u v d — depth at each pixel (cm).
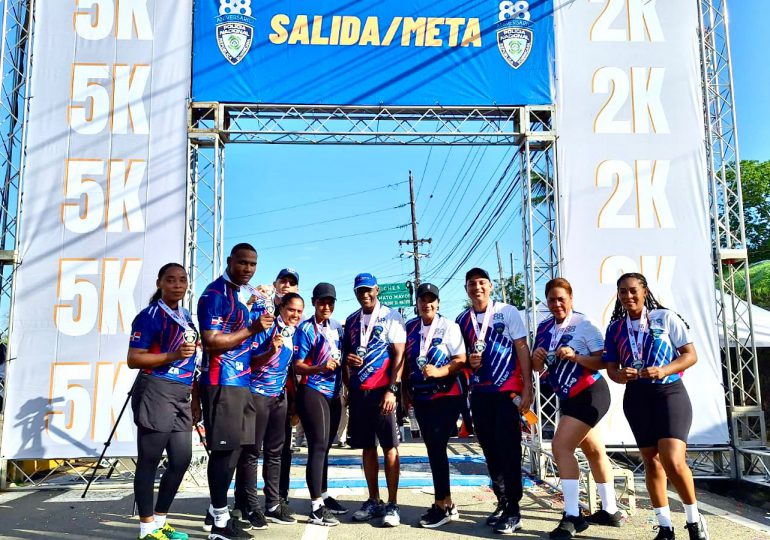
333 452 923
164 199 645
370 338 460
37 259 628
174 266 390
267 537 413
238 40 671
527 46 684
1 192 646
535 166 707
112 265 633
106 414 614
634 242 657
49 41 658
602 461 446
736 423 642
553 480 621
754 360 656
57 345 619
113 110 654
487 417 449
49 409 611
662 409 379
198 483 622
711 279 654
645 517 473
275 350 427
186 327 382
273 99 668
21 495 588
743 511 515
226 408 389
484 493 574
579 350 420
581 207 661
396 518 445
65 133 646
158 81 661
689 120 675
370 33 680
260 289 403
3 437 605
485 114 695
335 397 470
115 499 564
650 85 679
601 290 651
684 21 688
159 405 375
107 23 665
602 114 674
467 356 453
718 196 714
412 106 676
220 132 665
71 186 640
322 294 463
